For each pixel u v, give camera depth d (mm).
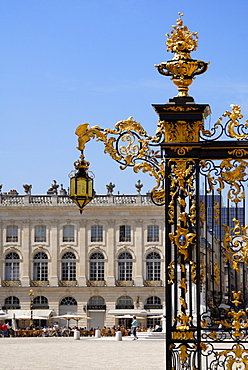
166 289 14453
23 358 32375
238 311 14445
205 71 14906
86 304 102250
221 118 14766
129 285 102062
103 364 27672
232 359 14391
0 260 104000
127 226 103438
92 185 15773
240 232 14953
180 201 14648
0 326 79312
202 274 14734
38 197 105438
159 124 15055
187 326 14289
